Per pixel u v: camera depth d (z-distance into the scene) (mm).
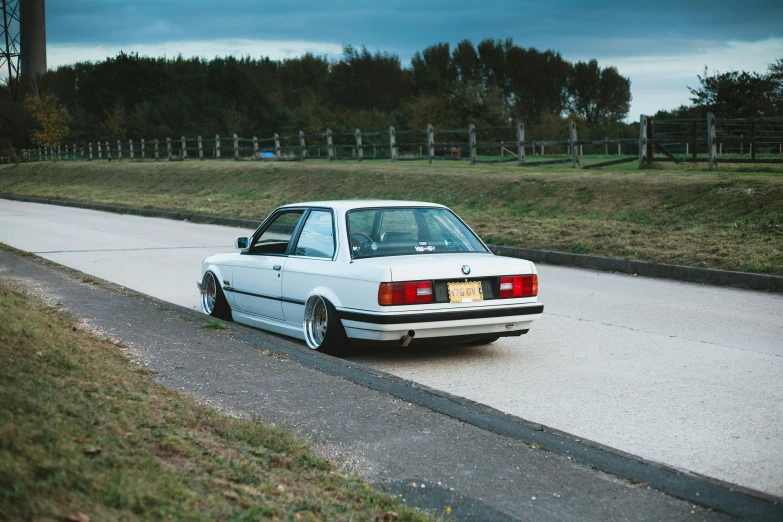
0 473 2982
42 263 12891
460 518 3762
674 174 20922
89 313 8438
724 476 4516
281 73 116000
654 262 13391
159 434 4039
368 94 102438
